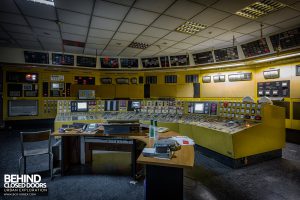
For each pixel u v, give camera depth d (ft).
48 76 24.07
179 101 16.52
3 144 16.06
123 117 16.38
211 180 9.37
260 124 11.27
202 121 13.87
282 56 15.03
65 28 14.78
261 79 18.75
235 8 11.32
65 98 24.80
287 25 13.93
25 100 23.20
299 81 15.71
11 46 20.08
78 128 11.19
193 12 11.91
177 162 5.91
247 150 10.93
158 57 23.93
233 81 20.80
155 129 9.00
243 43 17.80
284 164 11.36
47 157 12.69
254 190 8.41
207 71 22.77
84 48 20.77
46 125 24.31
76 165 11.44
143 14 12.21
